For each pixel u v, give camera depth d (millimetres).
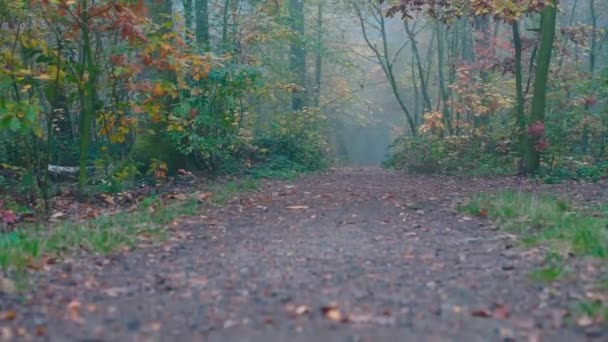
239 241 7918
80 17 10477
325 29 31328
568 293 5398
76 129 17422
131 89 11242
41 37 11211
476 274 6152
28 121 9062
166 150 15570
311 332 4648
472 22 22969
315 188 13875
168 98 14930
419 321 4852
